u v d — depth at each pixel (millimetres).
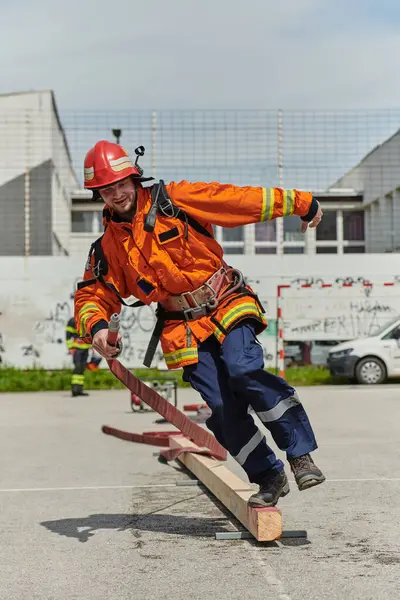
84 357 27156
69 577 6527
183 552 7188
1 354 36062
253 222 7223
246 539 7602
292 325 34969
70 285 36125
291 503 9211
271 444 14555
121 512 9000
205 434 8430
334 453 13141
